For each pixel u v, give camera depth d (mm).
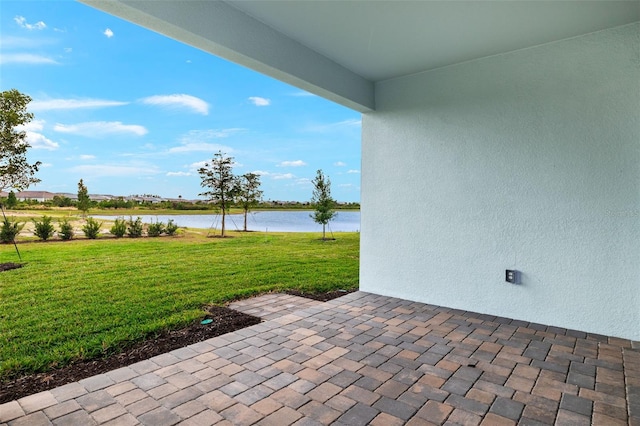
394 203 4906
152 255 7570
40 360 2873
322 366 2781
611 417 2082
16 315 4012
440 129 4484
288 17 3227
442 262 4488
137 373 2654
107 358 2977
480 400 2281
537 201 3818
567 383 2506
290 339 3361
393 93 4883
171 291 5145
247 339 3359
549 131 3740
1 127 5199
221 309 4387
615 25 3340
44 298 4621
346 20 3273
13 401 2248
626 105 3346
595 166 3504
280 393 2365
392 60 4234
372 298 4871
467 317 4035
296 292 5289
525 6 2986
